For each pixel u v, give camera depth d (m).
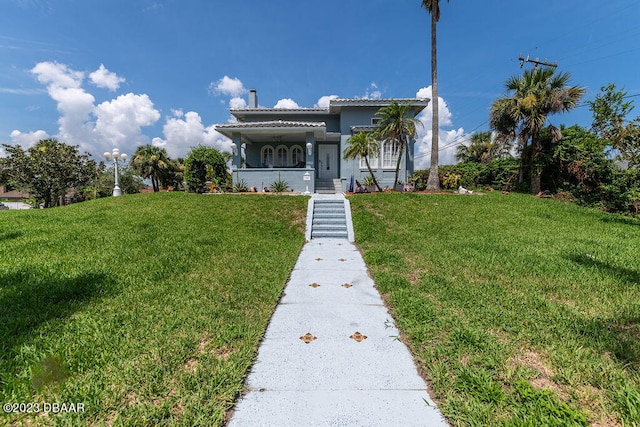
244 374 2.44
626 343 2.76
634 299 3.81
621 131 9.14
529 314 3.38
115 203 11.37
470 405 2.06
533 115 12.98
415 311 3.52
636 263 5.25
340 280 4.92
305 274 5.23
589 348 2.72
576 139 13.63
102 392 2.17
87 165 23.55
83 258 5.48
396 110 13.28
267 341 3.00
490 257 5.68
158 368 2.44
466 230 8.22
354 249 7.16
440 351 2.70
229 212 10.01
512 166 16.25
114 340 2.86
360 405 2.12
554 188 14.39
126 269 4.95
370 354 2.77
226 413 2.04
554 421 1.87
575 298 3.86
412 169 17.94
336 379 2.41
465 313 3.45
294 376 2.44
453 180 17.25
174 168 30.66
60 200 25.05
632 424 1.86
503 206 11.05
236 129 15.11
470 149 30.55
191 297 3.97
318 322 3.42
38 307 3.53
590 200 13.02
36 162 20.91
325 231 8.73
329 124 18.80
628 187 11.71
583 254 5.85
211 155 15.33
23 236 7.03
